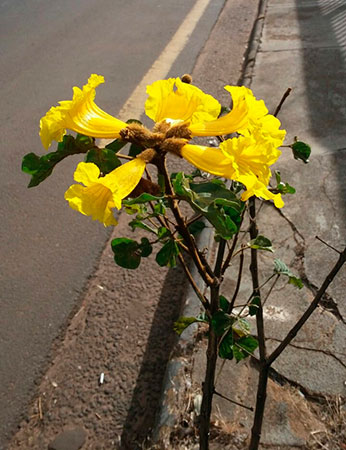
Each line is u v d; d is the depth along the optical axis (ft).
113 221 2.98
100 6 29.50
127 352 8.97
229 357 4.72
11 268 11.37
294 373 7.89
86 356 9.04
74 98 3.27
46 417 8.16
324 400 7.48
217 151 3.17
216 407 7.51
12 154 15.60
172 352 8.31
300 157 4.80
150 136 3.23
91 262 11.20
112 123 3.37
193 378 7.83
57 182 14.08
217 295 4.28
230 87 3.22
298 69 17.95
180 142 3.20
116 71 20.26
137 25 25.49
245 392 7.68
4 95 19.42
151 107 3.57
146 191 3.32
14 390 8.66
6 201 13.56
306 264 9.84
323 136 13.89
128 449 7.54
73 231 12.24
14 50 23.76
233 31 23.24
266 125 3.15
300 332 8.51
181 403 7.48
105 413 8.07
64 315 9.96
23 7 30.40
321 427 7.13
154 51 21.90
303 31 21.40
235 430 7.18
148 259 10.95
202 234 10.87
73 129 3.34
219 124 3.35
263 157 3.01
